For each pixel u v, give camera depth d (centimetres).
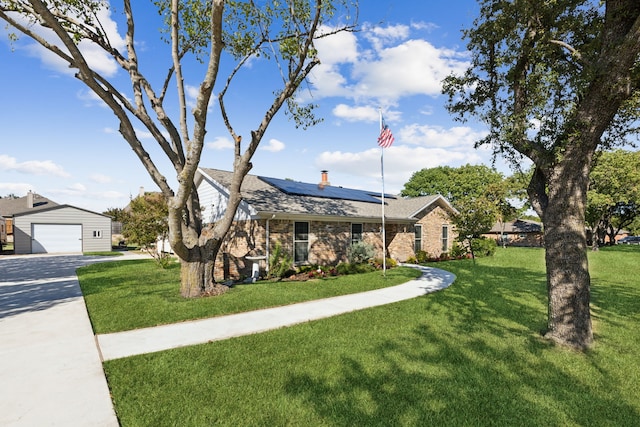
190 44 1001
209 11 995
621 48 475
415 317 711
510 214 3319
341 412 348
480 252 2145
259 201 1391
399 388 399
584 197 558
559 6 594
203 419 334
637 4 493
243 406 358
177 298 875
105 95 762
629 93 492
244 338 571
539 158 591
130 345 541
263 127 970
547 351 521
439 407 359
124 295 916
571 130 545
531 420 338
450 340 567
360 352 509
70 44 680
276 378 423
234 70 1033
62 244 2931
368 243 1769
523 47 627
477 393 389
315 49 887
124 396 378
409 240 1967
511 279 1232
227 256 1377
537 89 628
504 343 554
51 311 763
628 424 333
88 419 332
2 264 1862
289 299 873
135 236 1540
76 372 439
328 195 1792
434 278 1263
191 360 477
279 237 1375
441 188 4475
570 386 409
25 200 3566
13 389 393
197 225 970
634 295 939
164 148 905
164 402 366
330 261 1562
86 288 1041
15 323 668
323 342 553
